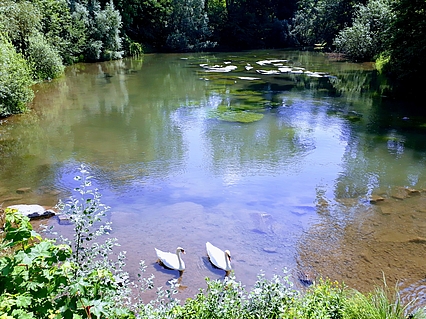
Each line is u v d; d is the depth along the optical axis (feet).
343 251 18.92
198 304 11.45
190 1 126.00
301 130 39.45
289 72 77.66
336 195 25.13
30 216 21.03
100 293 8.89
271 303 11.39
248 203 23.97
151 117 44.39
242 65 88.99
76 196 24.45
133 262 17.56
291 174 28.60
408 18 57.62
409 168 29.55
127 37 114.11
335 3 120.37
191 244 19.35
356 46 95.50
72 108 48.01
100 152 32.86
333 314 11.66
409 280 16.65
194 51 128.06
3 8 58.80
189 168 29.66
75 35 89.30
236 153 33.04
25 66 50.03
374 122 41.96
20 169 28.89
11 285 7.16
